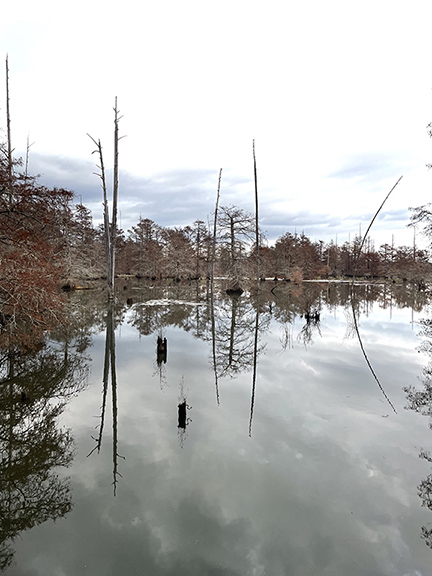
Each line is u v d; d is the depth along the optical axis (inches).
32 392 293.7
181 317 735.7
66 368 359.6
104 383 313.4
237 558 116.9
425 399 268.5
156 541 125.3
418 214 653.3
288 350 448.8
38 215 431.5
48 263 405.7
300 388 296.7
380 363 382.3
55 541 127.7
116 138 879.1
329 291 1550.2
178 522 135.3
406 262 2410.2
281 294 1341.0
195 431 215.3
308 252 2640.3
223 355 419.5
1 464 184.5
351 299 1205.7
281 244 2340.1
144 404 262.5
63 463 182.2
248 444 197.5
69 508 144.9
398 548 121.2
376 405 256.5
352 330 601.9
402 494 151.3
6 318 350.6
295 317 760.3
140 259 2452.0
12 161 428.8
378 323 682.2
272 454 185.8
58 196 470.6
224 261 1417.3
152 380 321.1
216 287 1653.5
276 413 242.5
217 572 111.0
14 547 125.9
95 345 466.9
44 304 367.9
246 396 277.1
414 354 426.6
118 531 131.3
